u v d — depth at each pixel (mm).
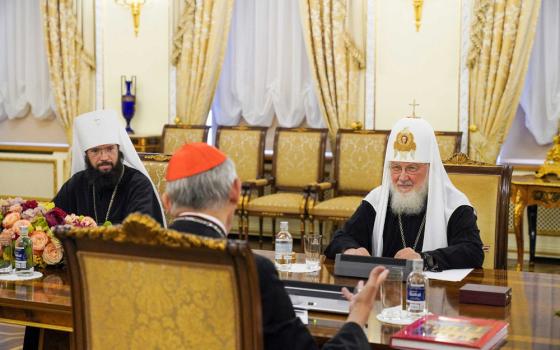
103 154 4164
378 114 7551
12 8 8961
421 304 2549
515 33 6957
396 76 7469
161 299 1939
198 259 1863
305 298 2646
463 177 3975
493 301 2717
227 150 7668
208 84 8000
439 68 7328
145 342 1989
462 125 7270
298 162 7445
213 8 7918
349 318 2102
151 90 8414
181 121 8172
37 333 3496
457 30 7250
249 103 8141
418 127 3598
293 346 1924
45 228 3342
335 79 7566
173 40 8188
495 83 7059
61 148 8812
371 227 3768
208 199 2043
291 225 7969
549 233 7145
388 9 7445
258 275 1921
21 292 2898
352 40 7508
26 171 9008
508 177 3918
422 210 3635
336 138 7359
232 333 1875
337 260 3189
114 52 8531
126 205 4219
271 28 7977
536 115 7219
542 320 2527
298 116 7949
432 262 3264
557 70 7113
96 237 1959
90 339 2076
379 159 7168
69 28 8531
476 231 3502
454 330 2244
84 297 2062
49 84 8906
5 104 9117
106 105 8602
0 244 3213
